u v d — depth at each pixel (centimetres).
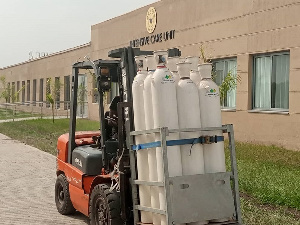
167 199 550
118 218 655
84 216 865
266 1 1764
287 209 852
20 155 1733
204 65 598
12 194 1060
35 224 812
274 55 1766
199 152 577
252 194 944
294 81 1644
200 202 565
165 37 2433
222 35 2002
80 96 3472
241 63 1894
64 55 4353
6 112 4912
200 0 2141
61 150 888
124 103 643
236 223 586
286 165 1250
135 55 688
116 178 666
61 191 884
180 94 579
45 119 3494
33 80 5512
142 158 602
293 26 1648
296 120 1631
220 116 599
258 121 1802
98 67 735
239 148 1605
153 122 582
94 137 820
